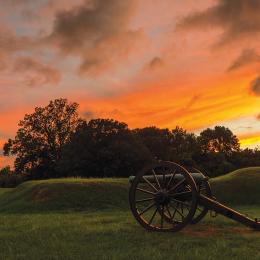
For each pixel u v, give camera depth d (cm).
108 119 7356
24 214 2425
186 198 1406
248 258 1015
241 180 3052
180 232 1359
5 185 7981
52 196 2709
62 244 1199
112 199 2698
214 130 10575
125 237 1287
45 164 8381
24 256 1060
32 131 8600
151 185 1387
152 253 1066
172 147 8969
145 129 9006
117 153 6956
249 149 10050
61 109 8675
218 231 1392
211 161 9162
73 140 7238
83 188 2819
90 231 1419
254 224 1290
